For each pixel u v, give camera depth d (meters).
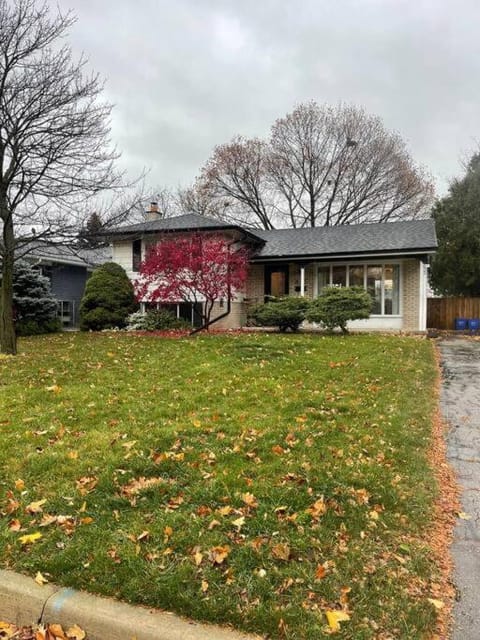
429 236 16.31
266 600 2.35
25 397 6.11
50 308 16.95
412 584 2.55
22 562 2.65
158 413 5.38
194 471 3.78
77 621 2.31
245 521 3.04
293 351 9.70
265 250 17.91
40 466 3.89
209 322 13.93
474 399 6.80
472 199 22.86
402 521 3.19
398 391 6.69
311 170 29.66
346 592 2.42
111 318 16.47
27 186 9.80
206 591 2.40
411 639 2.16
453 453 4.69
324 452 4.23
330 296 13.49
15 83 9.43
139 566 2.58
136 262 17.84
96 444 4.38
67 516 3.12
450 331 18.27
